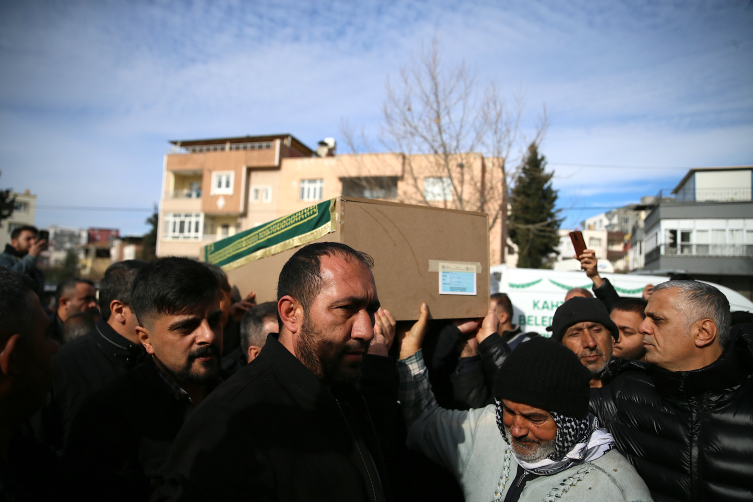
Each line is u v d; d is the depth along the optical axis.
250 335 2.26
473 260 2.29
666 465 1.73
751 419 1.59
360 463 1.24
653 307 1.81
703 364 1.71
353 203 1.90
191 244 26.41
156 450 1.53
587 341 2.27
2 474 1.18
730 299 6.73
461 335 2.35
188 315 1.61
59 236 71.94
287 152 26.47
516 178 13.52
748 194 31.14
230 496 1.06
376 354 1.81
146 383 1.64
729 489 1.58
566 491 1.35
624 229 61.00
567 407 1.34
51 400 1.94
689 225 26.53
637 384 1.93
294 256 1.31
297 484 1.11
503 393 1.42
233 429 1.12
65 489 1.43
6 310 1.20
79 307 4.02
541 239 24.45
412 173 13.85
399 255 2.00
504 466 1.56
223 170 25.80
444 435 1.78
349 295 1.20
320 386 1.22
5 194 19.48
